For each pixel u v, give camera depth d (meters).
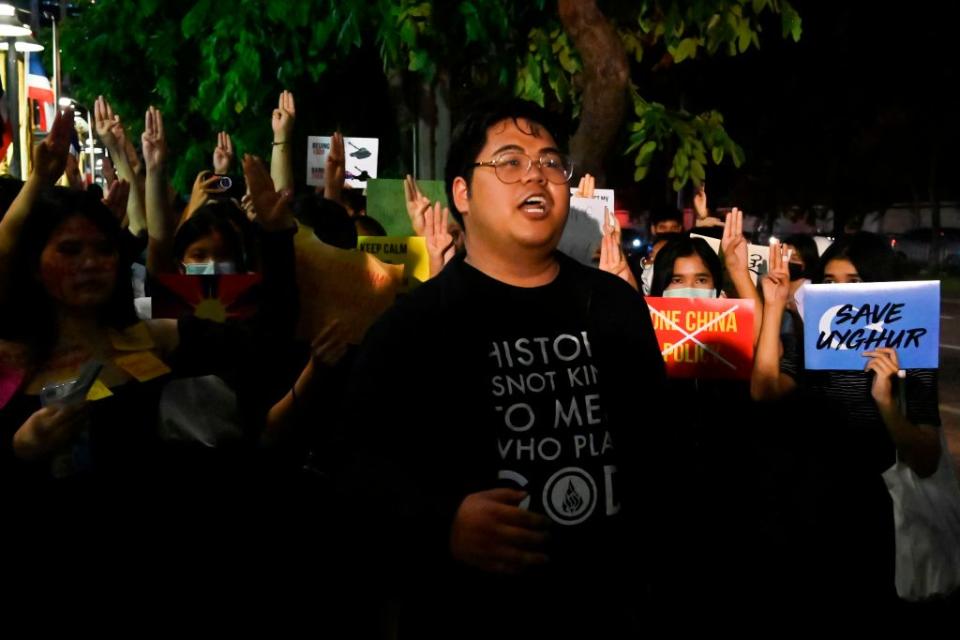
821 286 3.56
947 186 35.34
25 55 11.06
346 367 3.50
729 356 3.98
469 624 1.94
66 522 2.44
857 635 3.61
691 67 16.77
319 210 3.98
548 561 1.91
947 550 3.57
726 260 4.30
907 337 3.51
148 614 2.54
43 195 2.55
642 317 2.11
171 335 2.86
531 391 1.98
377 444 1.97
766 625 3.58
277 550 2.88
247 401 2.92
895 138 30.17
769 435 3.78
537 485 1.95
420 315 2.00
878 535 3.56
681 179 7.67
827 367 3.57
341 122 9.98
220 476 2.70
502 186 2.02
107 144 4.99
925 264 31.28
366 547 2.13
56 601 2.43
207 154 10.33
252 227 3.55
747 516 3.72
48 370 2.54
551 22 7.73
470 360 1.97
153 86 10.62
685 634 3.52
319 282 3.63
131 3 9.60
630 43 8.22
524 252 2.03
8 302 2.52
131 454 2.55
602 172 6.87
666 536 2.09
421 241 4.53
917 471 3.56
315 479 3.10
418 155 8.23
